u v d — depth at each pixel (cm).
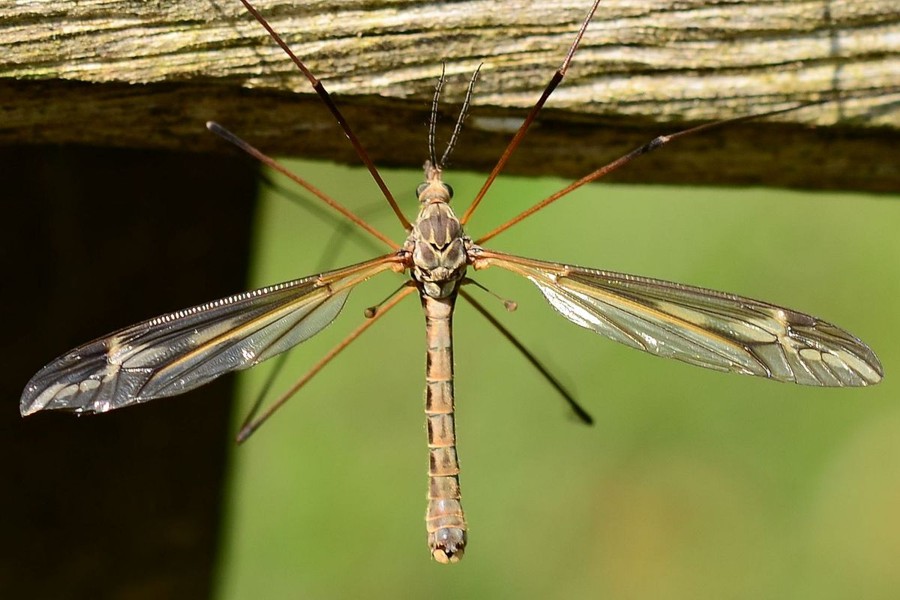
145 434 27
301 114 25
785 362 26
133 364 25
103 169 26
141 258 27
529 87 25
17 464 26
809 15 25
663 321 26
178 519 27
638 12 25
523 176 26
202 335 25
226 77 25
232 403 27
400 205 28
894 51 25
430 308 26
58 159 26
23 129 25
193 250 27
